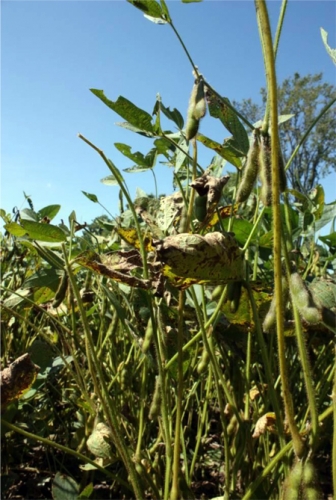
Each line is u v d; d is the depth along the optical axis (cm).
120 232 45
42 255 51
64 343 63
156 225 45
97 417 45
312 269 68
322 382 53
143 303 53
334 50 37
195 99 33
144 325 57
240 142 38
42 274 52
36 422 65
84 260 37
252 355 50
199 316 38
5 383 38
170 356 47
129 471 37
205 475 66
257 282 43
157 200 52
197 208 37
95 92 37
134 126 41
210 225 49
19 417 65
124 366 55
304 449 28
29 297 58
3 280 82
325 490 63
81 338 61
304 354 28
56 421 70
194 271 33
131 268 41
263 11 23
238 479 54
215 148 42
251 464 48
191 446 69
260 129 31
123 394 55
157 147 49
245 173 32
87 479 60
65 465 66
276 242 26
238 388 52
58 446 39
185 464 48
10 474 59
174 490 36
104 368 59
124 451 37
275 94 24
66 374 70
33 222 45
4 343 67
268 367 34
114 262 42
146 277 38
